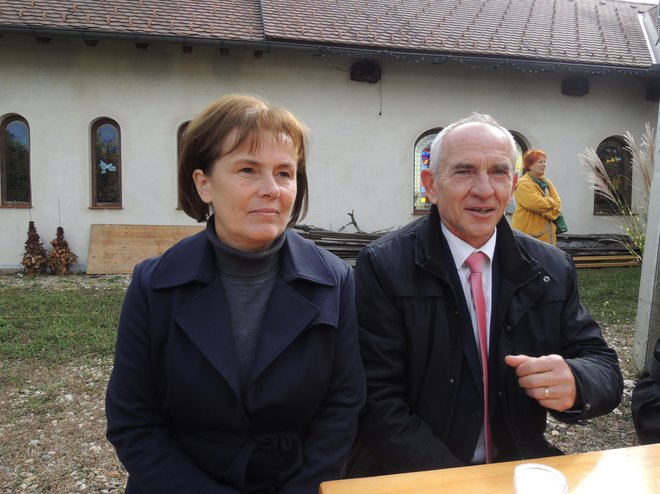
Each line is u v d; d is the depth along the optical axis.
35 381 4.20
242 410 1.48
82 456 3.04
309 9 10.98
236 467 1.48
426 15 11.80
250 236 1.54
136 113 9.62
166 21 9.66
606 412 1.77
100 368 4.50
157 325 1.52
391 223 10.66
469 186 1.80
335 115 10.32
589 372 1.70
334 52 9.63
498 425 1.86
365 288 1.90
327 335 1.59
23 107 9.31
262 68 9.99
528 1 13.57
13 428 3.38
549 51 10.99
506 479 1.29
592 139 11.49
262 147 1.52
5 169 9.52
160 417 1.58
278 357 1.51
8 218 9.41
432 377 1.84
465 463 1.84
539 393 1.63
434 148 1.93
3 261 9.44
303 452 1.58
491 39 11.16
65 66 9.38
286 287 1.58
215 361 1.46
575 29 12.54
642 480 1.29
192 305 1.51
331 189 10.38
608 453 1.43
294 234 1.76
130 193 9.67
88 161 9.52
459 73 10.80
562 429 3.40
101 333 5.45
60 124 9.41
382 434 1.79
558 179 11.38
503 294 1.84
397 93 10.56
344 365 1.66
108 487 2.72
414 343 1.84
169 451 1.50
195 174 1.62
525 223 6.09
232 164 1.52
